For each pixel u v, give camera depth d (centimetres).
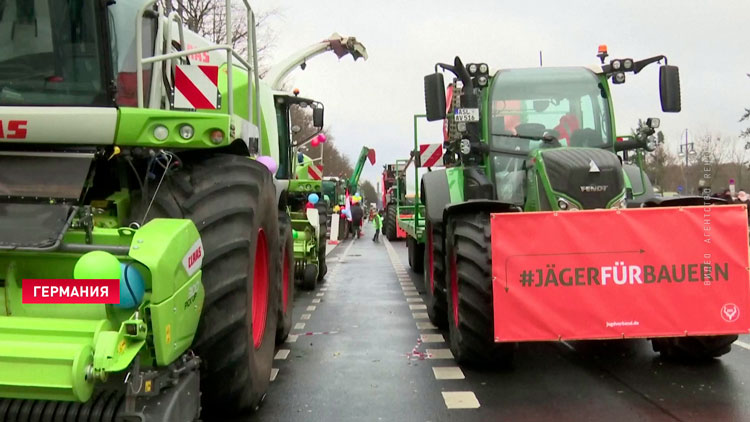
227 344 357
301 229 1096
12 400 292
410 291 1084
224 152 428
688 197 553
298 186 1127
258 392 410
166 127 338
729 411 435
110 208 356
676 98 644
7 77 344
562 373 539
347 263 1653
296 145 1096
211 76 426
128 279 276
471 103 639
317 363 585
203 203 356
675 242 467
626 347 624
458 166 738
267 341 444
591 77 677
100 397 293
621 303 468
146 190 353
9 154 333
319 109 1023
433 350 630
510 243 471
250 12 511
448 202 674
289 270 691
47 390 258
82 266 274
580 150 555
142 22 389
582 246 468
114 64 357
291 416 439
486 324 514
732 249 465
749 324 465
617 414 434
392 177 2864
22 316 305
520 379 523
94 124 331
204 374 362
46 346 261
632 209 469
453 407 456
